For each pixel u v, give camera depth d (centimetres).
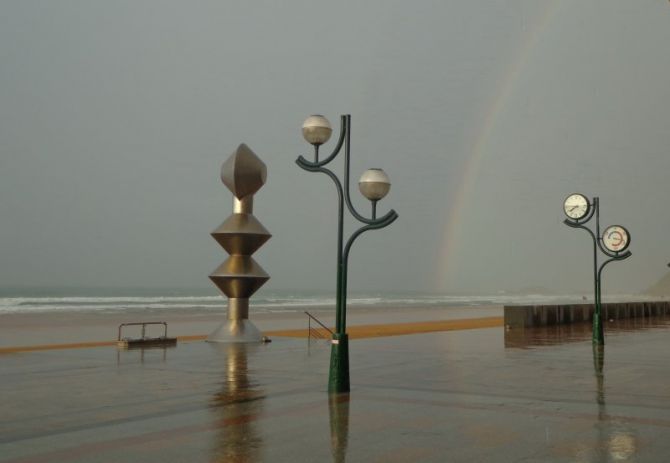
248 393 1029
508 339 2319
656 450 651
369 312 6619
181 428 760
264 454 634
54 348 1867
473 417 826
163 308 6844
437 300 14625
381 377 1234
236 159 2048
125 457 624
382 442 685
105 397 989
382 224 1034
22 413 858
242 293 2094
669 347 1969
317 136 1105
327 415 840
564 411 871
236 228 2059
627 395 1012
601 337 2066
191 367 1389
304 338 2289
